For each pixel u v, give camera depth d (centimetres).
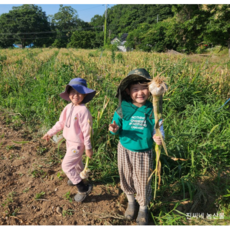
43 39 8431
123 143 230
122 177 239
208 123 403
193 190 282
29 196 271
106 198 276
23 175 308
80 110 246
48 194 277
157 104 198
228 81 566
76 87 241
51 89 546
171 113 451
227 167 339
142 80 209
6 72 739
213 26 1609
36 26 8356
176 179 301
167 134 370
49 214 248
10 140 393
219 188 299
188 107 479
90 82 562
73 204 262
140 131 220
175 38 2033
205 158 327
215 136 382
